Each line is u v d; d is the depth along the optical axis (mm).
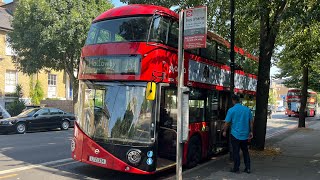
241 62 14328
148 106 8016
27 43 22766
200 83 10461
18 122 20062
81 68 8984
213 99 11562
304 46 16859
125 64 8203
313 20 9984
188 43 6613
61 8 22328
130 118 8086
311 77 32844
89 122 8523
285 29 15062
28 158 11086
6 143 14828
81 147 8523
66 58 24766
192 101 10000
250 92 15570
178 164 6691
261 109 12516
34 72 24172
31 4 22234
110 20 8766
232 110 9141
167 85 8516
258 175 8766
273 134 20859
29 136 18156
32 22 22766
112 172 9336
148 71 8047
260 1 10344
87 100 8695
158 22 8414
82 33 22266
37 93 32844
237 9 12781
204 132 10734
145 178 8898
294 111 50000
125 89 8242
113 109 8281
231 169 9219
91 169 9594
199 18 6488
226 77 12656
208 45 11195
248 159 9109
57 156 11531
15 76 33344
